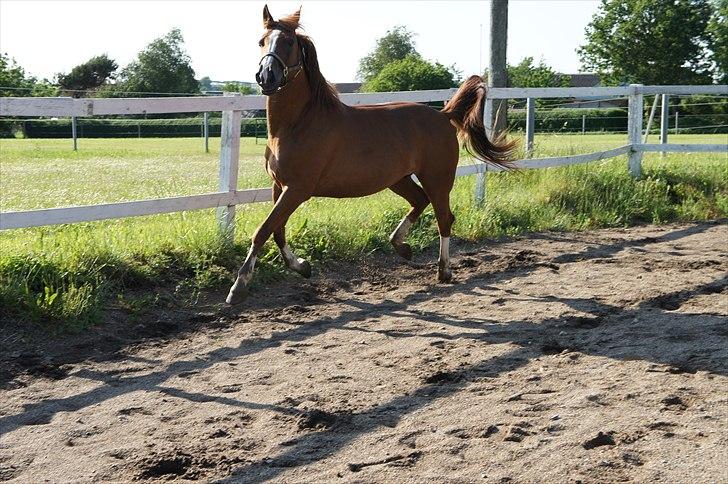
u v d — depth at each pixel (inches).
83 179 500.4
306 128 241.0
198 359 209.2
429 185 280.1
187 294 261.0
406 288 285.9
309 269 266.4
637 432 155.4
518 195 420.5
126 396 183.0
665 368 193.0
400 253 295.4
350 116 254.7
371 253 324.8
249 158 722.2
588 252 348.2
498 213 391.9
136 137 1291.8
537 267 317.4
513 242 368.5
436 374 191.8
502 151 300.8
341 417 168.4
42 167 610.9
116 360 207.9
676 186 476.7
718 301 259.1
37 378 194.1
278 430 162.6
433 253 338.0
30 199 384.2
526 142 465.1
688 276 296.8
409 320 244.8
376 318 247.4
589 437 152.9
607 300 263.1
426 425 162.9
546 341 219.3
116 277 259.1
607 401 173.0
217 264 282.7
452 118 296.4
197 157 757.9
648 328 229.0
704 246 360.2
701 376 187.5
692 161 587.5
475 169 388.8
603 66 1800.0
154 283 262.8
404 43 2608.3
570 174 454.3
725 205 448.8
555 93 428.8
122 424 167.0
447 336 227.6
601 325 235.9
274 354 212.8
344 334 230.7
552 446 150.3
